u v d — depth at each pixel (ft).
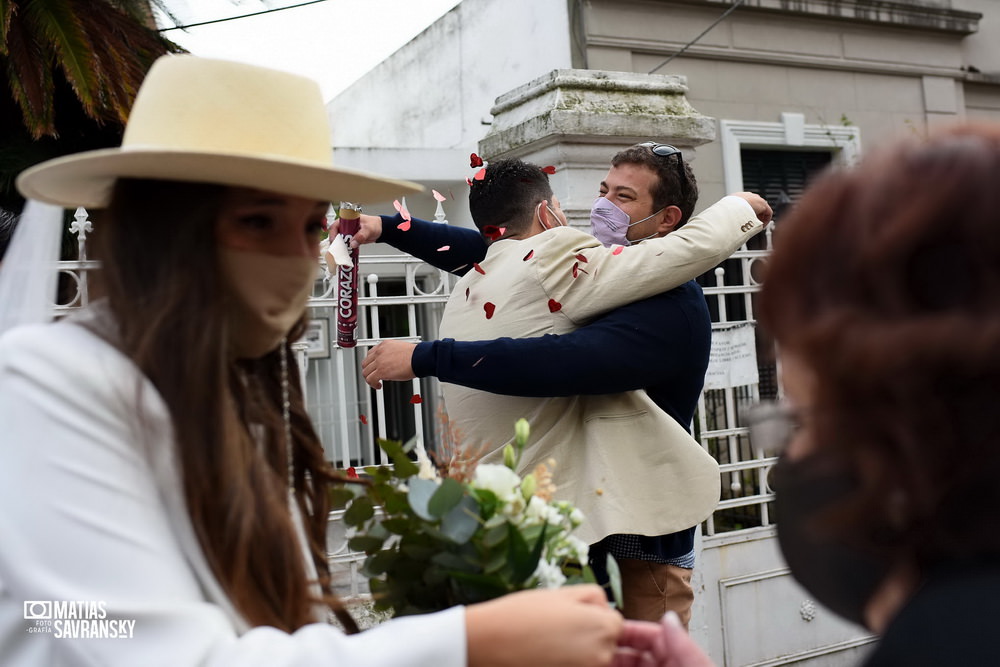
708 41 22.16
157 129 3.70
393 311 17.24
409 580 4.26
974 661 2.19
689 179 8.31
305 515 4.63
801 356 2.51
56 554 3.00
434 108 26.96
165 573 3.14
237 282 3.78
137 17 19.06
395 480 4.59
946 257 2.25
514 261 7.49
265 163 3.53
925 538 2.39
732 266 14.88
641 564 7.30
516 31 22.81
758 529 11.90
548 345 6.80
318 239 4.20
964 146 2.41
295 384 4.70
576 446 7.34
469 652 3.14
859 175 2.55
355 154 17.70
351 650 3.07
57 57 16.33
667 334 7.09
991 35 26.04
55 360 3.25
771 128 22.79
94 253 3.91
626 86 10.99
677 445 7.36
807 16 23.25
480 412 7.45
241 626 3.43
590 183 10.66
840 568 2.74
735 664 11.43
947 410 2.21
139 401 3.28
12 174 17.72
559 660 3.17
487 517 4.09
